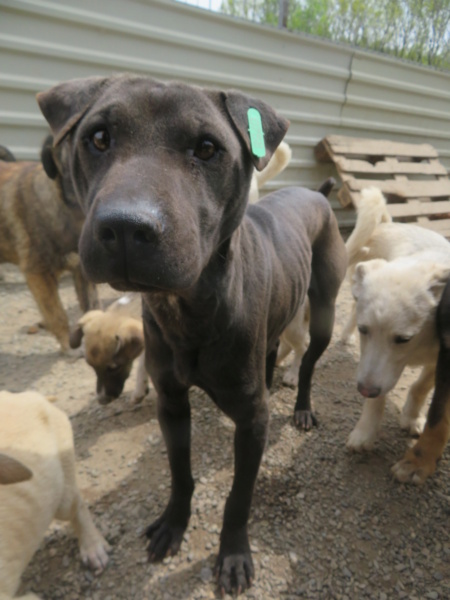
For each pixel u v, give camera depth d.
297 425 0.70
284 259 0.53
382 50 2.04
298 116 1.69
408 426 0.69
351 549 0.51
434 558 0.50
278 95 1.62
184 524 0.51
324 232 0.71
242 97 0.36
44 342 0.95
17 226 0.86
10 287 1.18
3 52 1.13
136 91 0.30
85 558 0.48
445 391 0.57
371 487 0.59
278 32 1.53
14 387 0.79
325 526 0.54
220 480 0.59
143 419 0.71
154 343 0.43
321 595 0.46
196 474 0.60
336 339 1.00
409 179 1.97
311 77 1.68
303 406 0.71
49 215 0.84
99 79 0.35
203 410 0.73
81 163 0.32
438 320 0.56
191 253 0.29
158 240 0.26
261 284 0.43
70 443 0.48
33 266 0.87
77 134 0.32
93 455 0.63
